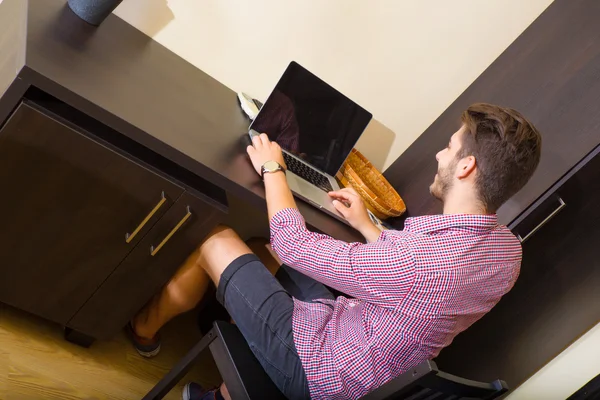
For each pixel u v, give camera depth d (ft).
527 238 6.54
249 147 5.63
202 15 6.38
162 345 6.78
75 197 4.99
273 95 6.12
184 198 5.23
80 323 5.76
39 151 4.69
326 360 4.89
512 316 7.15
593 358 7.50
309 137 6.56
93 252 5.33
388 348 4.70
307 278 6.41
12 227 5.00
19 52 4.71
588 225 6.64
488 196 4.80
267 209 5.38
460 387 4.39
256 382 4.99
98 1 5.46
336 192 6.03
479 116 4.90
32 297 5.46
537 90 6.75
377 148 7.83
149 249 5.45
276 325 5.08
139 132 4.83
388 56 7.22
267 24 6.64
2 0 5.87
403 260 4.51
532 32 7.10
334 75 7.21
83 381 5.84
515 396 7.89
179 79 6.21
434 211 7.19
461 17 7.13
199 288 6.03
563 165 6.26
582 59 6.44
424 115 7.70
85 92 4.68
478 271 4.67
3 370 5.39
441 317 4.61
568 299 7.05
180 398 6.40
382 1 6.84
